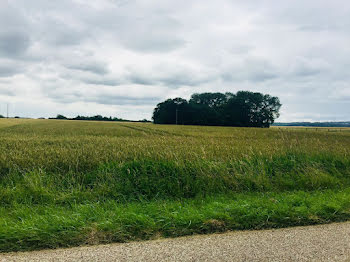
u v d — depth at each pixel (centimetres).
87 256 298
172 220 397
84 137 2173
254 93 10394
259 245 327
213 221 397
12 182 600
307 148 1099
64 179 645
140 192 583
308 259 289
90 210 450
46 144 1438
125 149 1075
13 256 302
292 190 643
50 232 353
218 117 10050
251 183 654
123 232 366
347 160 838
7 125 5256
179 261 282
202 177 643
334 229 386
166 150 959
